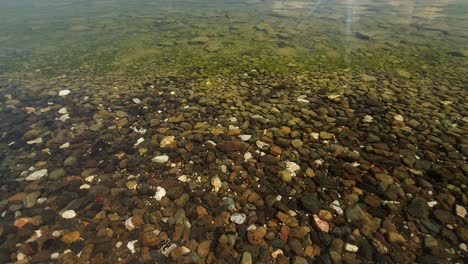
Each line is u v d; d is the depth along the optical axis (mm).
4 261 578
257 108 1083
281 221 654
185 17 2471
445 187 719
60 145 920
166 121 1024
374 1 2967
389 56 1542
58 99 1198
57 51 1770
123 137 949
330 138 911
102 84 1316
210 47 1740
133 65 1521
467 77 1280
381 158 820
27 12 2805
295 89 1214
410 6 2701
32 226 651
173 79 1340
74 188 755
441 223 632
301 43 1773
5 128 1011
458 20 2178
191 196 725
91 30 2162
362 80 1274
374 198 700
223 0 3164
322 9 2643
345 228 633
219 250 597
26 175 800
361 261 567
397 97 1128
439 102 1085
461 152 828
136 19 2449
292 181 760
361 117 1008
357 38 1843
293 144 890
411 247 589
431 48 1640
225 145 894
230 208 690
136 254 591
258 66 1453
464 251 578
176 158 849
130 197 724
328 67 1421
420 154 828
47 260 580
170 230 640
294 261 572
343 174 774
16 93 1256
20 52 1766
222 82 1295
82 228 645
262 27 2115
